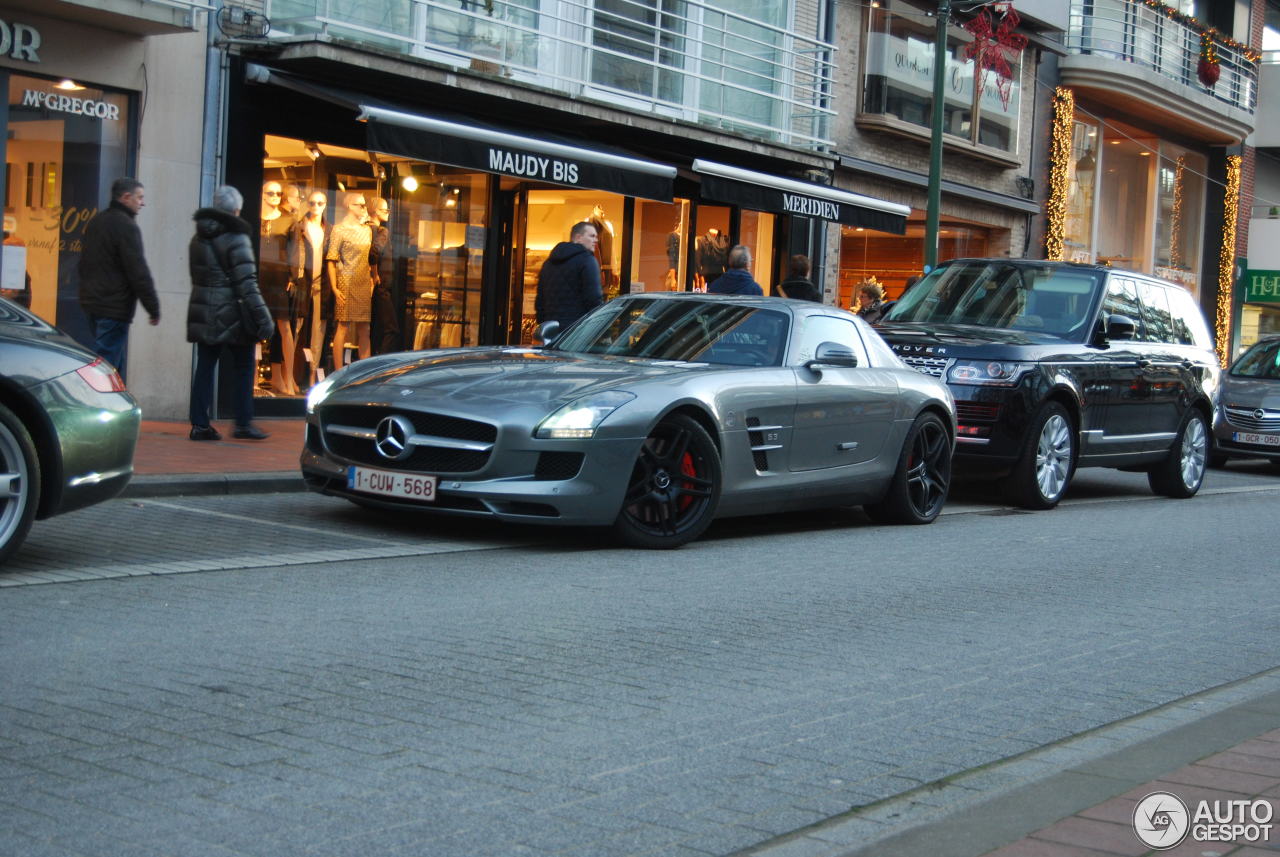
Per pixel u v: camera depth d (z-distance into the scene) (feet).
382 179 48.80
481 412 23.25
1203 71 96.17
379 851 10.13
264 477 30.12
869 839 10.77
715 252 63.16
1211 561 28.63
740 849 10.52
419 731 13.23
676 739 13.44
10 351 19.43
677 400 24.64
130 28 39.63
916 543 28.76
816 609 20.62
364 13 45.39
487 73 46.62
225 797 11.13
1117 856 9.96
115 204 34.22
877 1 68.49
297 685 14.66
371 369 26.27
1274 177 116.88
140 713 13.37
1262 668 18.29
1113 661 18.24
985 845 10.28
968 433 35.68
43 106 38.91
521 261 54.90
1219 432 58.18
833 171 65.41
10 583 19.15
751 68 62.28
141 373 41.52
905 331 37.83
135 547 22.58
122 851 9.90
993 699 15.76
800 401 27.50
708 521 25.63
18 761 11.79
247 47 42.98
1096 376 38.04
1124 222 95.66
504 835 10.59
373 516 27.30
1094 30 85.92
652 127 53.06
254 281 36.22
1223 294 107.14
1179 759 12.89
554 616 18.93
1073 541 30.60
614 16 52.01
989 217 78.89
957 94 74.64
